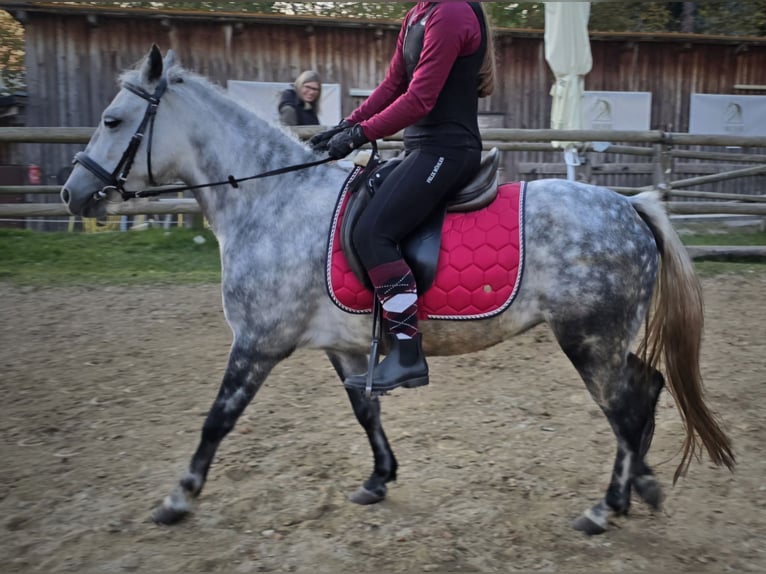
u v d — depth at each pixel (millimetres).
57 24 11156
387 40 12000
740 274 7617
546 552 3061
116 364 5234
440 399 4699
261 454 3938
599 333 3061
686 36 12555
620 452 3189
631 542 3133
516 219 3066
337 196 3238
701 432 3174
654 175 8562
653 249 3164
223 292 3293
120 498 3484
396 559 2998
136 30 11344
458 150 3029
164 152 3348
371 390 3008
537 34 12172
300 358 5367
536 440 4121
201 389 4820
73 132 7508
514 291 3029
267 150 3373
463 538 3156
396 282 2963
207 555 3029
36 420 4336
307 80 7324
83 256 8211
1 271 7441
